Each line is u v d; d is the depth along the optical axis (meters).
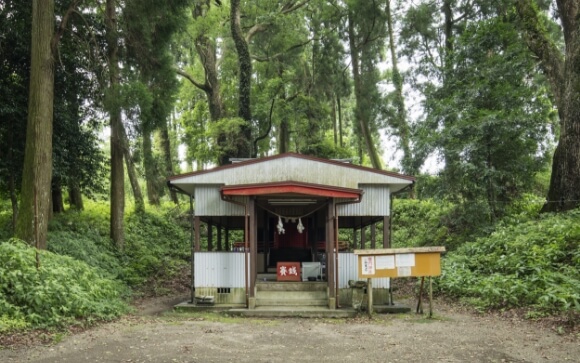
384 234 11.99
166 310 11.58
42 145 11.53
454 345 7.08
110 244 16.67
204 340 7.48
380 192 12.12
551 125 16.84
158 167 26.67
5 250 9.07
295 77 30.27
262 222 15.84
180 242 21.56
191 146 28.80
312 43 31.27
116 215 16.92
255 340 7.59
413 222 22.56
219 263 11.88
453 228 18.95
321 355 6.61
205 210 12.01
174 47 26.67
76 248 14.35
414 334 8.02
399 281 16.70
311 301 11.43
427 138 17.02
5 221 15.68
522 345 6.90
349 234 24.02
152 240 20.33
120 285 14.21
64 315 8.41
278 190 10.70
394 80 25.39
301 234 16.19
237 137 25.28
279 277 12.11
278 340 7.61
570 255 11.48
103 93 15.04
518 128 15.23
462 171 15.92
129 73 15.74
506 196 16.77
